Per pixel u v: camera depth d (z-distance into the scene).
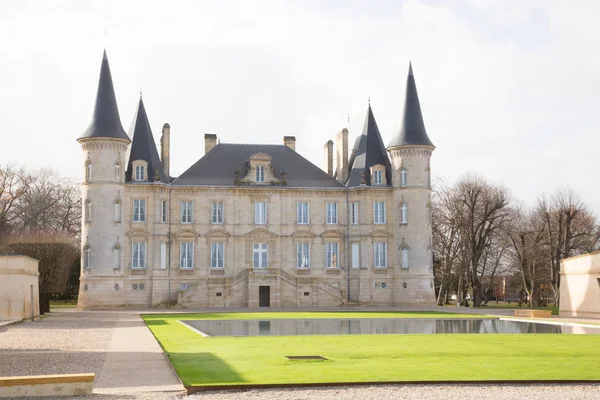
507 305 103.81
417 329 45.19
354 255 86.38
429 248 85.06
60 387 20.44
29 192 107.94
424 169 85.50
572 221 98.50
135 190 82.06
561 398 19.83
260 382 22.09
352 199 87.12
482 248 88.75
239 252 84.81
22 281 53.91
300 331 43.47
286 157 90.00
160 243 82.44
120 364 26.45
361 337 38.12
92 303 78.69
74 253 87.31
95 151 80.25
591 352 30.58
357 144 90.88
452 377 23.17
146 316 61.31
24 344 34.28
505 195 104.25
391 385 21.77
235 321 53.25
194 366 25.89
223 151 88.94
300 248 86.12
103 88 81.62
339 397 19.83
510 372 24.38
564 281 66.50
